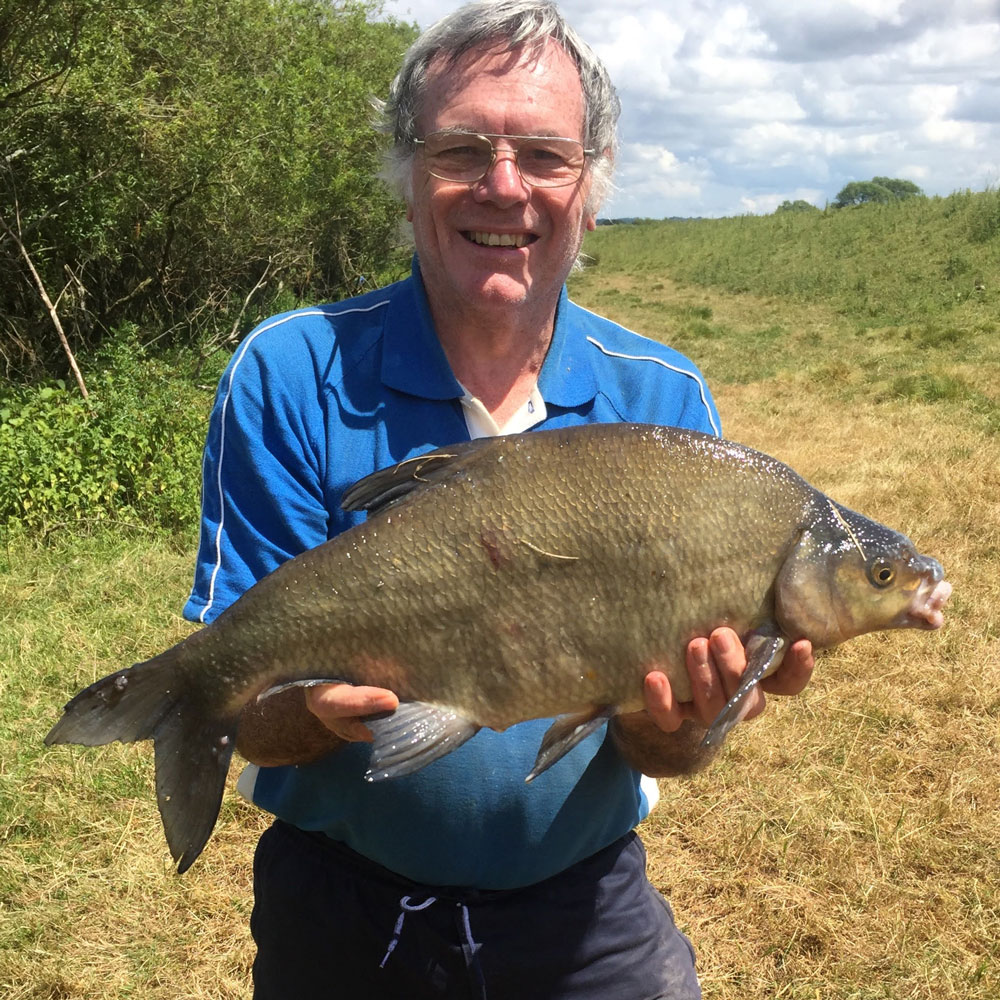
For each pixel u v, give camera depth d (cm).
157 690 177
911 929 406
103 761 491
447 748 168
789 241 3769
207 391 1316
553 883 209
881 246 3384
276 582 174
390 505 175
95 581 686
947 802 482
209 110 1452
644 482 173
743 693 167
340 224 2364
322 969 212
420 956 204
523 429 203
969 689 584
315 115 1938
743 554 175
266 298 2161
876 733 547
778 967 392
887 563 179
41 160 1328
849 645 641
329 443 198
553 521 171
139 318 1775
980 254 2978
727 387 1714
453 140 191
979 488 939
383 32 3023
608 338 221
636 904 219
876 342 2161
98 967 380
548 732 173
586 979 211
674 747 198
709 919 417
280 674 173
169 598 663
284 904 215
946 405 1386
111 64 1290
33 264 1417
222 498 198
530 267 196
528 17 191
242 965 386
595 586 170
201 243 1841
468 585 169
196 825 174
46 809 455
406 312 204
